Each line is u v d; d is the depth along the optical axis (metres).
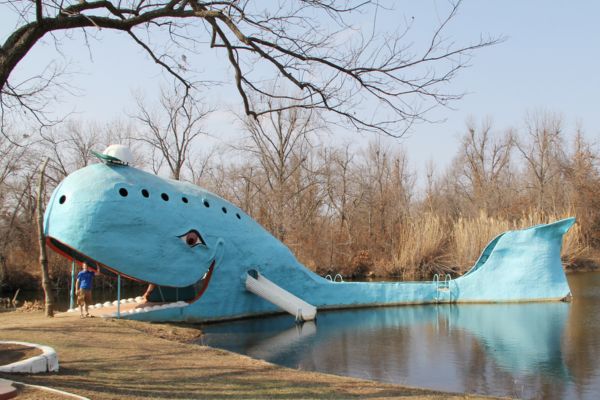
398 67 8.05
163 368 10.89
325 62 8.31
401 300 26.62
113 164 19.50
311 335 19.08
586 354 15.80
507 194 63.00
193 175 46.78
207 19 8.50
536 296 26.81
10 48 7.84
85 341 13.33
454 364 14.78
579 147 62.81
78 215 17.89
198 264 20.19
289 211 46.34
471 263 42.25
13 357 9.41
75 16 8.09
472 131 67.25
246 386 9.77
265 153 45.59
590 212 58.56
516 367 14.45
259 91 9.21
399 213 55.47
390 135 8.62
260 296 22.39
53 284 38.00
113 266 18.34
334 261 48.53
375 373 13.85
